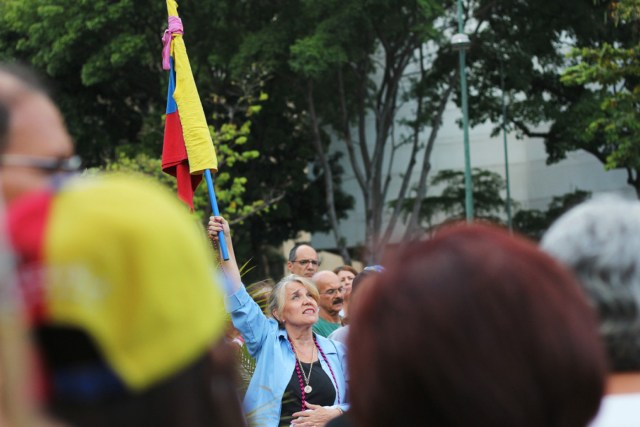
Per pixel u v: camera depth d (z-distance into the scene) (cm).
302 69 2712
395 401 174
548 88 3369
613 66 2067
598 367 172
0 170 154
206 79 3023
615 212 219
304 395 630
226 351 181
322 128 3453
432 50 3925
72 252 136
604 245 214
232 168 3156
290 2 2816
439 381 169
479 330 169
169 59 763
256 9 2927
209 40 2947
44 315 135
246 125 2567
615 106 2197
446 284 172
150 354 140
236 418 175
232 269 640
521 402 168
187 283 143
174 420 146
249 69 2766
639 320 210
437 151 4306
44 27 2852
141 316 138
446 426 173
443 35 3044
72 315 135
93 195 141
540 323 169
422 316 171
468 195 2469
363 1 2736
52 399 141
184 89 744
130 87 3184
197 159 737
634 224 216
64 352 140
